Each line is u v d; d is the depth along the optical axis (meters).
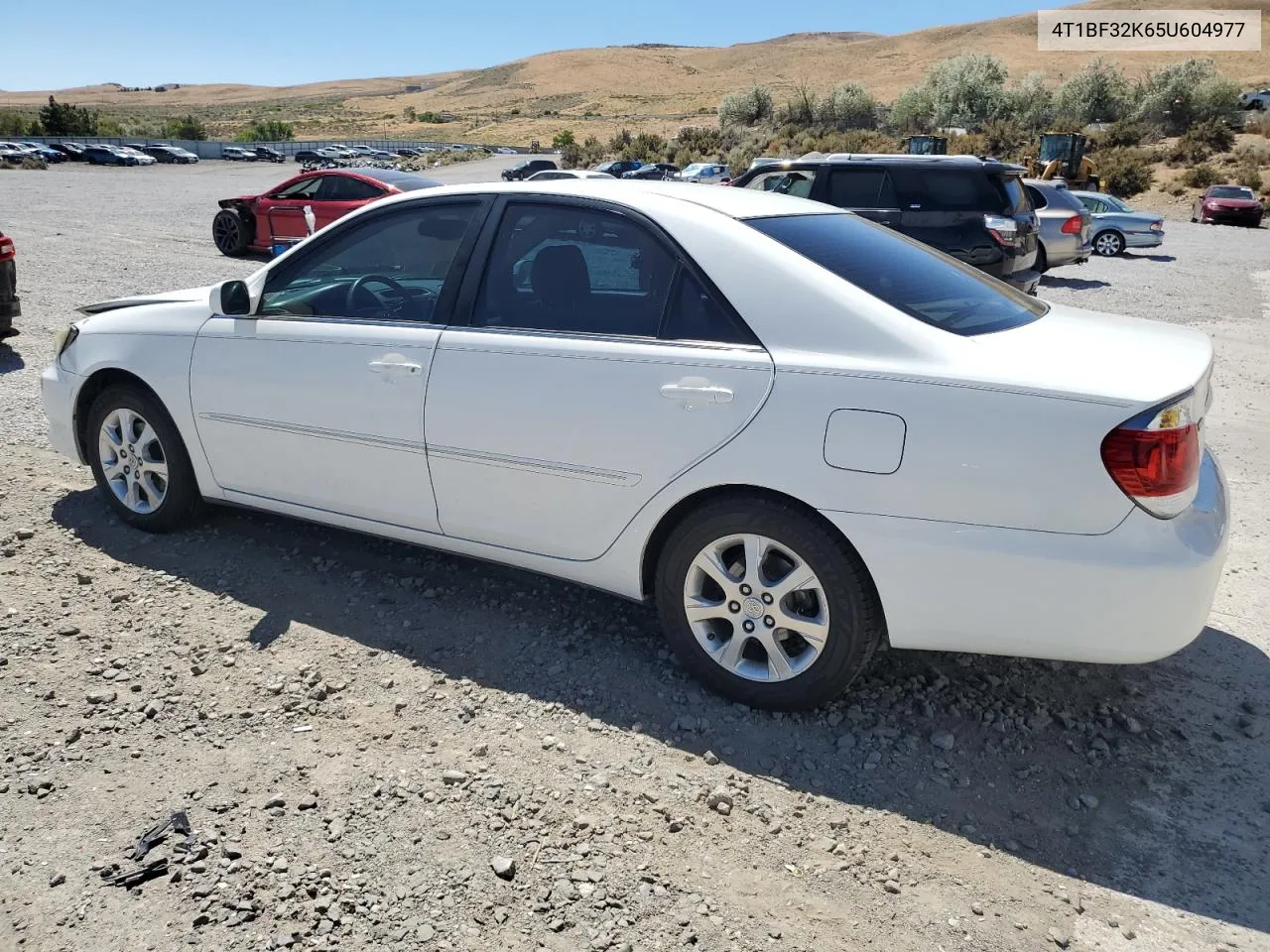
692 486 3.20
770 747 3.15
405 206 3.93
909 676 3.58
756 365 3.10
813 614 3.21
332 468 3.98
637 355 3.28
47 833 2.66
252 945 2.31
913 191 11.26
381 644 3.70
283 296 4.16
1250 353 10.59
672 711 3.32
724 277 3.24
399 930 2.38
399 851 2.63
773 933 2.41
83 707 3.23
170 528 4.55
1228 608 4.28
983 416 2.83
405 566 4.33
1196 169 39.62
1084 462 2.76
